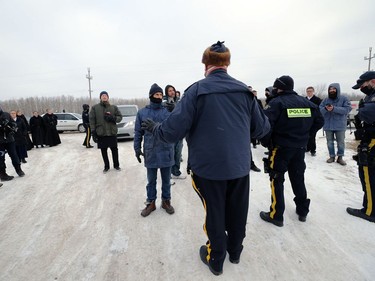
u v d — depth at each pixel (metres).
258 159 5.48
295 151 2.42
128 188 3.93
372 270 1.90
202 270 1.96
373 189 2.57
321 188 3.57
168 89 4.49
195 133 1.64
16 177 4.78
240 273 1.92
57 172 5.07
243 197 1.78
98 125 4.75
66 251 2.28
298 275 1.88
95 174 4.81
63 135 13.31
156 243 2.36
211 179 1.62
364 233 2.40
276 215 2.56
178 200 3.35
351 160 5.06
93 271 2.00
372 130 2.47
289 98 2.39
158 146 2.78
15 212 3.16
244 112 1.64
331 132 4.82
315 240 2.31
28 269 2.04
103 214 3.02
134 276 1.93
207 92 1.54
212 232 1.74
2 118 4.42
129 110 9.61
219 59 1.63
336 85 4.65
